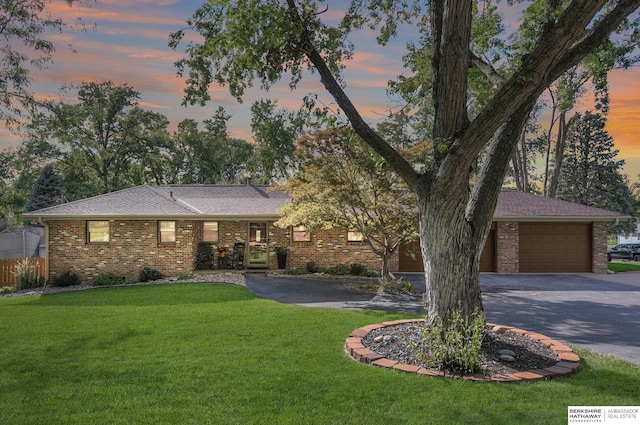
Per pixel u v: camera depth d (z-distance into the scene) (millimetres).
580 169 41656
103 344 8289
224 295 14438
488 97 11070
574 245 21953
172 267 19625
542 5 9281
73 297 14828
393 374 6367
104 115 41562
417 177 7941
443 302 7637
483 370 6465
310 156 15641
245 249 21734
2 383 6145
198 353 7594
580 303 13617
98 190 41094
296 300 13922
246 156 48375
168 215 19156
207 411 5137
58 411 5168
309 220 16312
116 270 19391
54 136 9805
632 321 11055
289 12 9508
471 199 7922
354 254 21031
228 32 9750
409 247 16438
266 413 5074
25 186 40281
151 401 5445
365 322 10203
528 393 5664
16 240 30312
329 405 5289
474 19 11125
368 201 15836
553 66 6793
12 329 9703
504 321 11039
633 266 25469
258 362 7039
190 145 47188
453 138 7340
